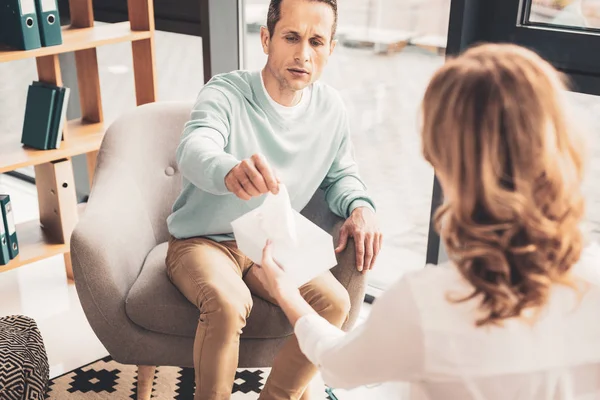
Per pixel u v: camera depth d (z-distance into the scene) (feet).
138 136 6.46
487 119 2.80
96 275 5.45
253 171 4.77
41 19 7.35
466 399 3.13
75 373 7.09
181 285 5.52
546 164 2.79
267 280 4.36
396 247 8.69
